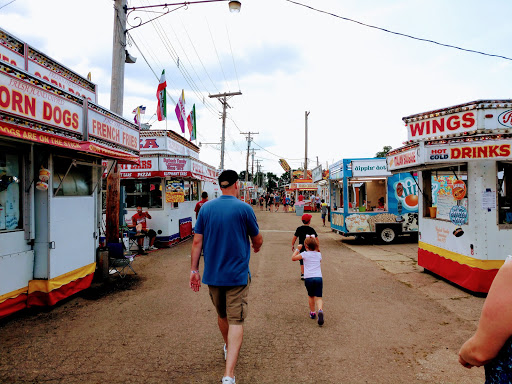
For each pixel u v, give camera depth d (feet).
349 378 11.37
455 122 21.18
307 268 16.80
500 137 19.15
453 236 22.44
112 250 26.21
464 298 20.15
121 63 29.01
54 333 15.07
